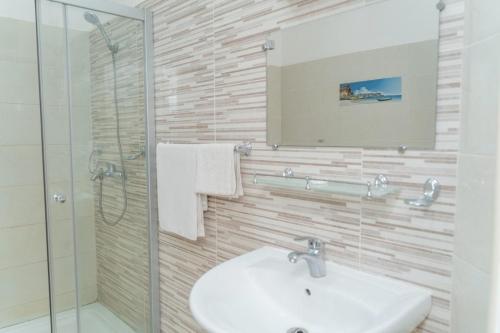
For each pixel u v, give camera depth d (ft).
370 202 3.47
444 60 2.90
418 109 3.07
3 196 6.58
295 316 3.64
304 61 3.87
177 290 6.23
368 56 3.37
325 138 3.75
